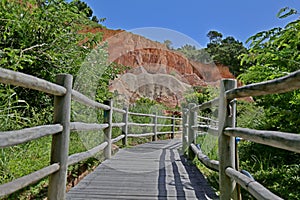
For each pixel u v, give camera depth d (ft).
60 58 14.97
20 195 7.64
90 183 10.09
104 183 10.13
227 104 7.66
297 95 10.67
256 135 5.47
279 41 12.02
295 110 11.18
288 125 11.63
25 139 5.31
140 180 10.72
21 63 12.72
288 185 9.82
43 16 14.11
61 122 7.29
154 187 9.77
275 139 4.74
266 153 12.87
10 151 8.96
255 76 12.04
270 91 5.21
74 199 8.23
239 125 17.17
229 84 7.70
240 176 6.40
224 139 7.64
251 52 12.67
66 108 7.40
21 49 12.55
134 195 8.78
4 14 12.57
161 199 8.48
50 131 6.47
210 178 11.49
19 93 13.14
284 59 11.41
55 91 6.72
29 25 13.67
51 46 14.33
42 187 8.71
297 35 11.31
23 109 13.12
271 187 9.78
